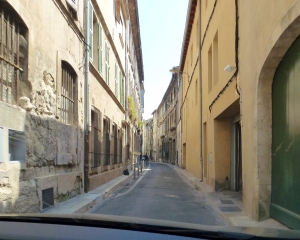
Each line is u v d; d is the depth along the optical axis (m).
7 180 5.30
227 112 10.12
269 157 6.07
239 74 7.64
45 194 7.00
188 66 22.97
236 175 11.38
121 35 21.05
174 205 8.96
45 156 7.04
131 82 30.20
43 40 7.07
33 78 6.48
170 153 45.50
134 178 19.19
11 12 5.75
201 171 14.94
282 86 5.63
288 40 5.04
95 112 12.41
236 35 7.79
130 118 27.14
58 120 7.93
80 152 9.98
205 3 14.08
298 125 5.00
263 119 6.08
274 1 5.21
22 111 5.94
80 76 10.09
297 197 5.00
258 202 6.05
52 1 7.66
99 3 13.11
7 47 5.70
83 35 10.40
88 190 10.61
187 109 23.92
